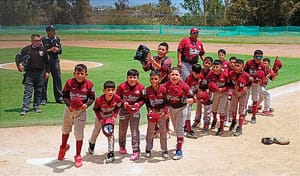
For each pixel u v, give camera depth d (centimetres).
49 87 1482
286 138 797
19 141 798
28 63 1052
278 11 6181
